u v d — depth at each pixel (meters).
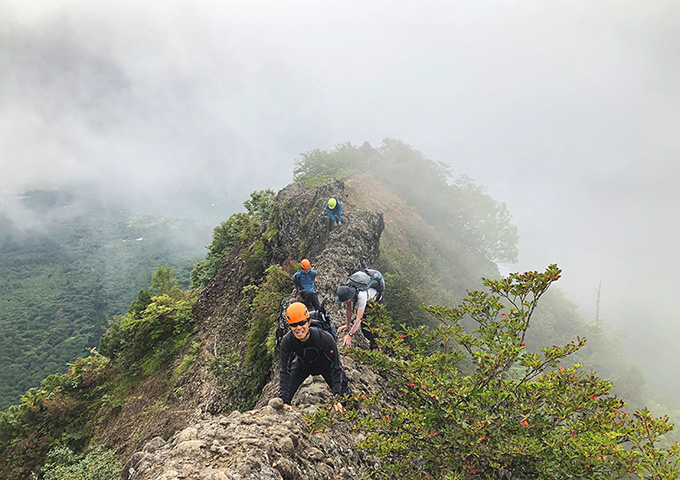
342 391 4.05
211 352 17.58
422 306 4.45
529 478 3.19
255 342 13.43
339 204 13.87
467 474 3.32
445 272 22.52
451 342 11.11
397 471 3.56
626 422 3.18
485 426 3.10
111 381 20.53
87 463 13.95
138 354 21.12
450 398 3.46
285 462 3.39
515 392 3.56
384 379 7.04
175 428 13.98
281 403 4.39
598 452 2.76
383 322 4.70
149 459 3.20
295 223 18.23
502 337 3.76
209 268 29.80
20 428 18.97
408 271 17.27
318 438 4.41
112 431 17.33
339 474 4.10
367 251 13.80
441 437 3.48
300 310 3.82
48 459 16.97
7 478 17.06
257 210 31.27
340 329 6.82
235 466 3.06
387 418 3.59
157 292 33.31
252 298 18.02
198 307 22.84
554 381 3.55
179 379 17.39
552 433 3.15
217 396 13.26
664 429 2.82
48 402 19.31
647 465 2.63
